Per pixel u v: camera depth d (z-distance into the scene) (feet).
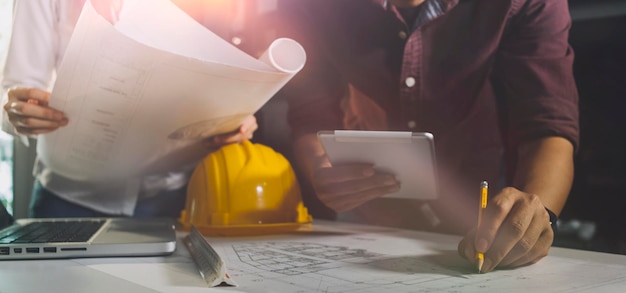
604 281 1.76
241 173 3.10
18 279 1.80
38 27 3.13
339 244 2.61
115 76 2.51
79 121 2.81
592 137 4.03
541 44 3.15
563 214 4.22
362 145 2.65
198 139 3.14
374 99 3.84
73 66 2.48
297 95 3.98
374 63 3.67
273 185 3.16
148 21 2.68
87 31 2.32
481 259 1.87
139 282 1.74
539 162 2.84
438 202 3.92
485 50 3.34
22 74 3.13
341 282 1.71
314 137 3.82
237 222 3.04
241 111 2.82
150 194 3.78
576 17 3.93
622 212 3.97
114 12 2.57
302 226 3.41
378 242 2.67
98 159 3.09
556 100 3.05
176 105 2.67
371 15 3.59
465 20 3.35
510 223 1.90
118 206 3.66
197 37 2.72
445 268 1.96
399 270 1.92
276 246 2.54
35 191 3.80
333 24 3.77
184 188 3.93
